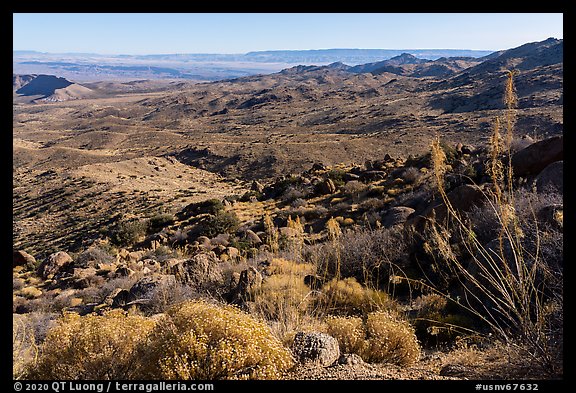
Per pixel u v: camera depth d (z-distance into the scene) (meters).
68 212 51.19
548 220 5.11
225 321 3.35
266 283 7.30
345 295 6.82
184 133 185.25
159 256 18.34
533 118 71.25
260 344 3.35
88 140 168.38
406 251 8.32
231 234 20.95
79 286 14.35
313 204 23.66
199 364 3.10
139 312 8.18
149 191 56.12
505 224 3.11
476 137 85.38
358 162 86.75
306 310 6.14
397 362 4.30
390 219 13.73
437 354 4.78
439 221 8.27
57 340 3.47
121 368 3.35
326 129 153.88
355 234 10.77
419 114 152.25
